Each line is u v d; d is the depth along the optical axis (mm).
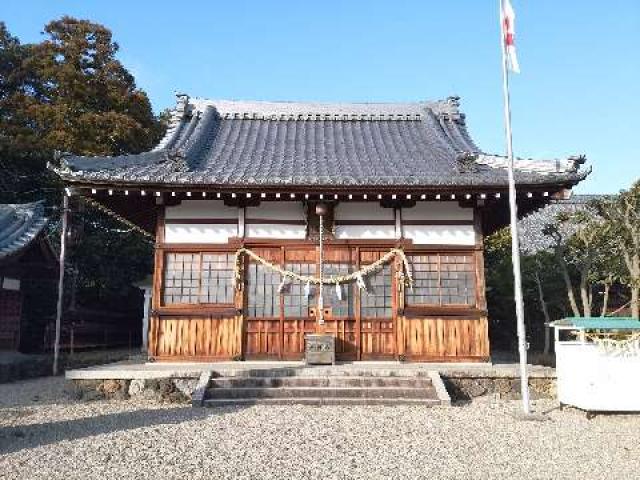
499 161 12812
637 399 8789
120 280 26406
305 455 6398
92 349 24656
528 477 5723
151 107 29438
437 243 12430
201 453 6438
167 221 12430
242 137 16172
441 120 17422
